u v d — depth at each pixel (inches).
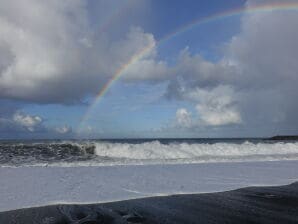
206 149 727.1
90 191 318.0
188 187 344.5
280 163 556.7
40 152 667.4
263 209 259.1
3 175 399.2
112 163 538.9
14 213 243.4
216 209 258.8
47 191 315.0
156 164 526.0
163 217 236.5
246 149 760.3
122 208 260.5
